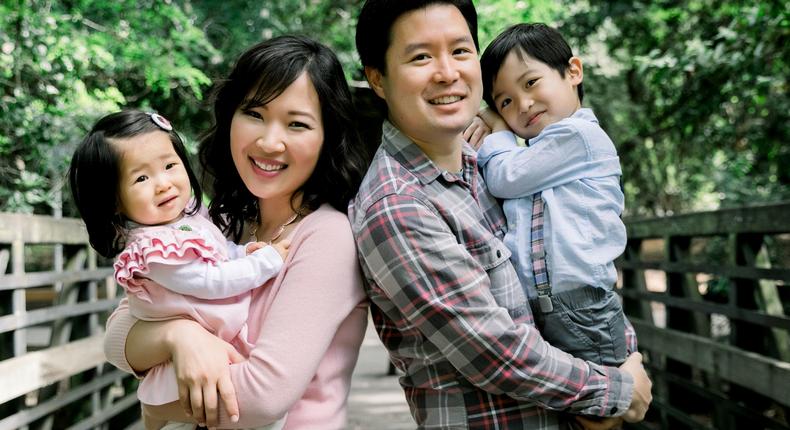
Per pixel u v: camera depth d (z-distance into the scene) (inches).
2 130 178.5
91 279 162.1
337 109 66.4
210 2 269.0
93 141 65.2
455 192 68.0
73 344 145.4
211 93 70.8
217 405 58.7
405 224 62.2
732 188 266.4
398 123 68.0
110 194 65.4
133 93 245.8
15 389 120.6
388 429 178.2
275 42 66.0
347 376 67.4
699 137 309.3
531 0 252.5
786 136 259.6
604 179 71.1
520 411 64.6
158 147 65.9
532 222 70.3
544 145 70.6
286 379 59.1
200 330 61.0
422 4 64.4
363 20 67.5
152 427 66.4
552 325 67.6
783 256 230.5
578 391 62.7
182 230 63.7
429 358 64.7
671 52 233.9
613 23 313.9
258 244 66.2
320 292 62.2
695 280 154.9
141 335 62.7
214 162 73.4
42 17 179.5
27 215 131.6
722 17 248.5
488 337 60.8
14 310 128.1
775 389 111.3
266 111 64.6
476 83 66.1
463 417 64.2
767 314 119.7
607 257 68.3
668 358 168.4
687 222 153.3
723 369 131.0
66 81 187.0
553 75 79.4
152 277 61.6
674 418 167.2
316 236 64.3
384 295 65.0
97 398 162.6
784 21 177.6
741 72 211.3
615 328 68.3
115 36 211.6
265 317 63.5
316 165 67.7
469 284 61.5
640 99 347.9
